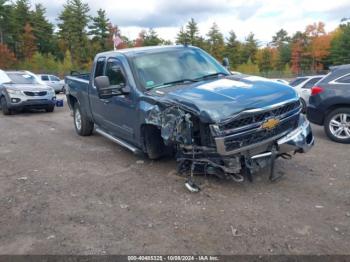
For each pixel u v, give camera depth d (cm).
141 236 424
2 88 1446
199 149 533
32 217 479
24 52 7344
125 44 7925
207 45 8550
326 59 8875
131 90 646
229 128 507
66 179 620
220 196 525
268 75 6362
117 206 506
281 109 542
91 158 745
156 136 636
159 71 660
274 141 546
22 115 1452
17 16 7500
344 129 840
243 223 445
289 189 545
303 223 442
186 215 471
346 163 671
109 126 772
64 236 429
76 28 7550
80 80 910
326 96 855
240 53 8969
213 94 538
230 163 519
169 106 555
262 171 615
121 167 674
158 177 608
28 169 682
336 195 522
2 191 572
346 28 8650
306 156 712
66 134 1007
